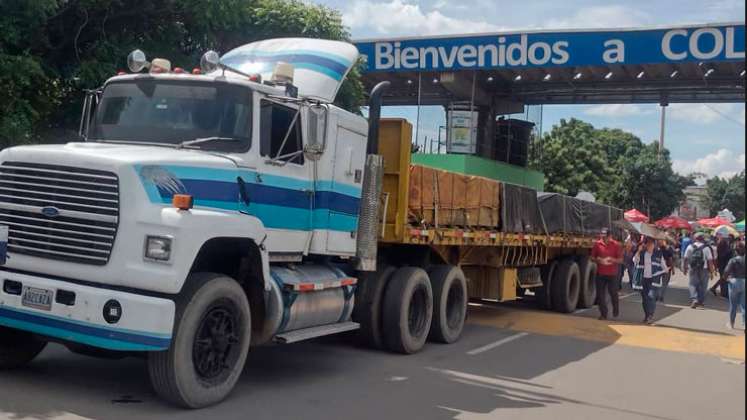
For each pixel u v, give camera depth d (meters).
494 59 22.20
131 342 5.91
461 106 24.45
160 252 6.04
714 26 20.05
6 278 6.40
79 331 6.06
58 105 11.98
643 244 15.95
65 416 5.97
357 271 9.61
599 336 12.94
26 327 6.33
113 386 7.05
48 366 7.71
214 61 7.32
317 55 8.91
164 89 7.46
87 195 6.21
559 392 8.38
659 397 8.41
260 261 6.94
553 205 15.97
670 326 14.97
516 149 27.84
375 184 9.10
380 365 9.16
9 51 10.62
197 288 6.33
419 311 10.40
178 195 6.18
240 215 6.71
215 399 6.59
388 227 9.78
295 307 7.52
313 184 8.05
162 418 6.10
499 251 13.34
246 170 7.12
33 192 6.41
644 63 20.92
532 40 21.70
